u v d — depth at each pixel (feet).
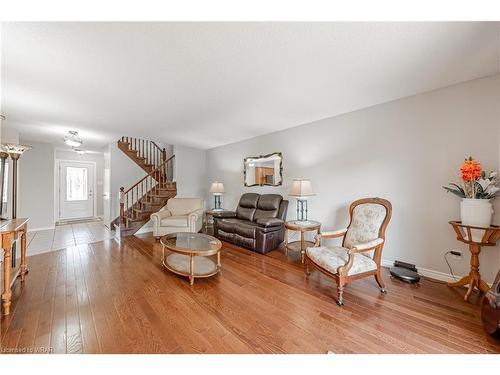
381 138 9.35
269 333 5.15
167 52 5.60
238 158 17.06
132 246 12.55
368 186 9.75
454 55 5.83
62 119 11.05
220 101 8.93
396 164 8.94
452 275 7.65
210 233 16.93
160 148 21.66
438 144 7.95
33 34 4.82
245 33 4.90
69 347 4.63
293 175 13.01
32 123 11.72
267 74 6.78
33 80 6.98
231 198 17.81
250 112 10.33
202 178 20.51
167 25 4.61
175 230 13.87
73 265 9.50
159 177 19.27
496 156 6.88
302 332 5.20
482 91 7.11
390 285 7.65
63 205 21.25
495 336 4.92
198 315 5.87
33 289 7.23
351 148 10.34
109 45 5.27
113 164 17.81
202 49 5.49
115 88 7.62
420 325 5.44
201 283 7.88
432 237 8.08
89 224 19.69
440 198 7.91
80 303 6.40
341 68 6.47
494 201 6.82
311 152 12.03
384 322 5.58
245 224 12.53
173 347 4.66
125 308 6.17
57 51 5.48
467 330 5.23
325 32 4.89
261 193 15.12
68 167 21.54
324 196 11.46
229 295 7.00
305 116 10.97
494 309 4.85
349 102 9.16
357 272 6.74
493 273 6.89
